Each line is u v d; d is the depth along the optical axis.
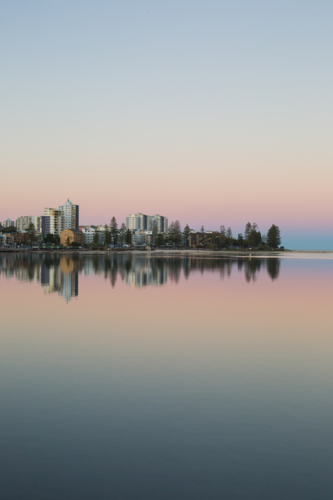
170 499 6.01
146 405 9.29
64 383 10.77
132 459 7.01
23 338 15.88
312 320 20.09
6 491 6.20
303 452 7.27
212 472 6.68
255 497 6.06
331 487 6.31
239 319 20.22
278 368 12.29
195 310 22.67
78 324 18.59
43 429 8.05
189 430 8.05
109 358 13.21
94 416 8.66
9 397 9.76
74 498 6.04
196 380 11.09
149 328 17.86
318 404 9.45
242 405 9.34
